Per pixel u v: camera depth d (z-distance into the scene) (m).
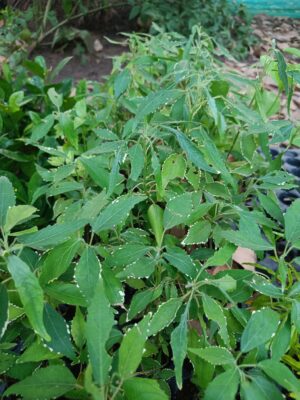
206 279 0.35
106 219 0.35
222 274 0.38
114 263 0.36
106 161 0.47
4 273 0.38
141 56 0.66
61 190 0.45
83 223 0.31
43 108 0.80
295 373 0.41
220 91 0.54
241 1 2.09
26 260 0.35
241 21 1.93
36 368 0.34
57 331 0.31
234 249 0.37
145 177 0.46
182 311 0.38
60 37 1.66
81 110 0.58
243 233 0.38
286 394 0.39
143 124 0.47
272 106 0.56
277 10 2.26
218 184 0.47
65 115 0.53
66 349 0.31
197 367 0.34
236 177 0.58
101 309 0.28
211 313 0.33
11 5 1.83
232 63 1.62
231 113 0.54
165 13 1.79
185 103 0.49
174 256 0.37
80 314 0.34
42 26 1.63
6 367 0.34
